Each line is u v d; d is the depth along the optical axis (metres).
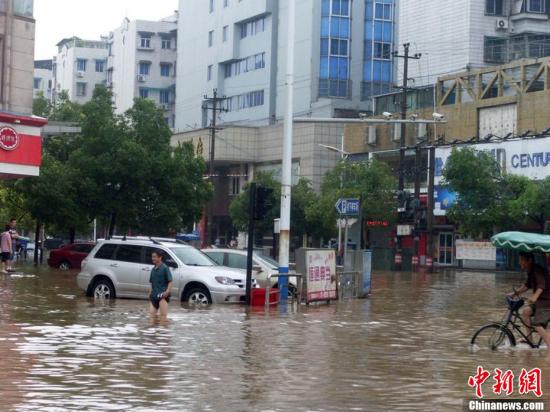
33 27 33.19
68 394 10.36
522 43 69.62
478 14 69.94
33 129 32.50
